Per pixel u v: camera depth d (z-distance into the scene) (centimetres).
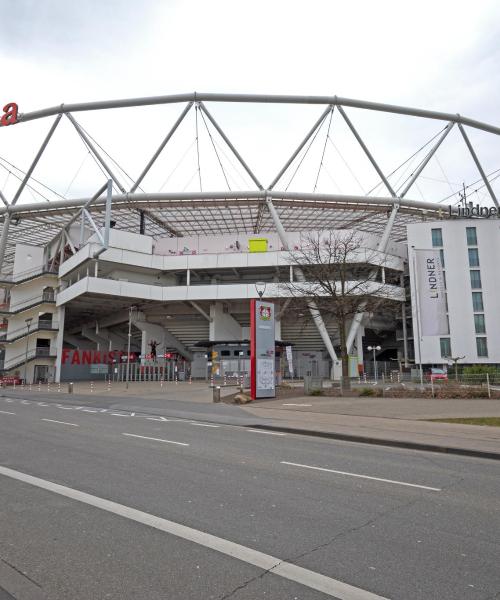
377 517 584
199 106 5350
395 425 1502
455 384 2911
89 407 2277
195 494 676
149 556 454
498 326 5356
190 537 504
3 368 5584
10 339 5522
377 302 4522
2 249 5672
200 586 394
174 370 5084
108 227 4131
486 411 1816
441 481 794
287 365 4950
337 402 2266
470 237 5588
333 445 1189
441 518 583
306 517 579
